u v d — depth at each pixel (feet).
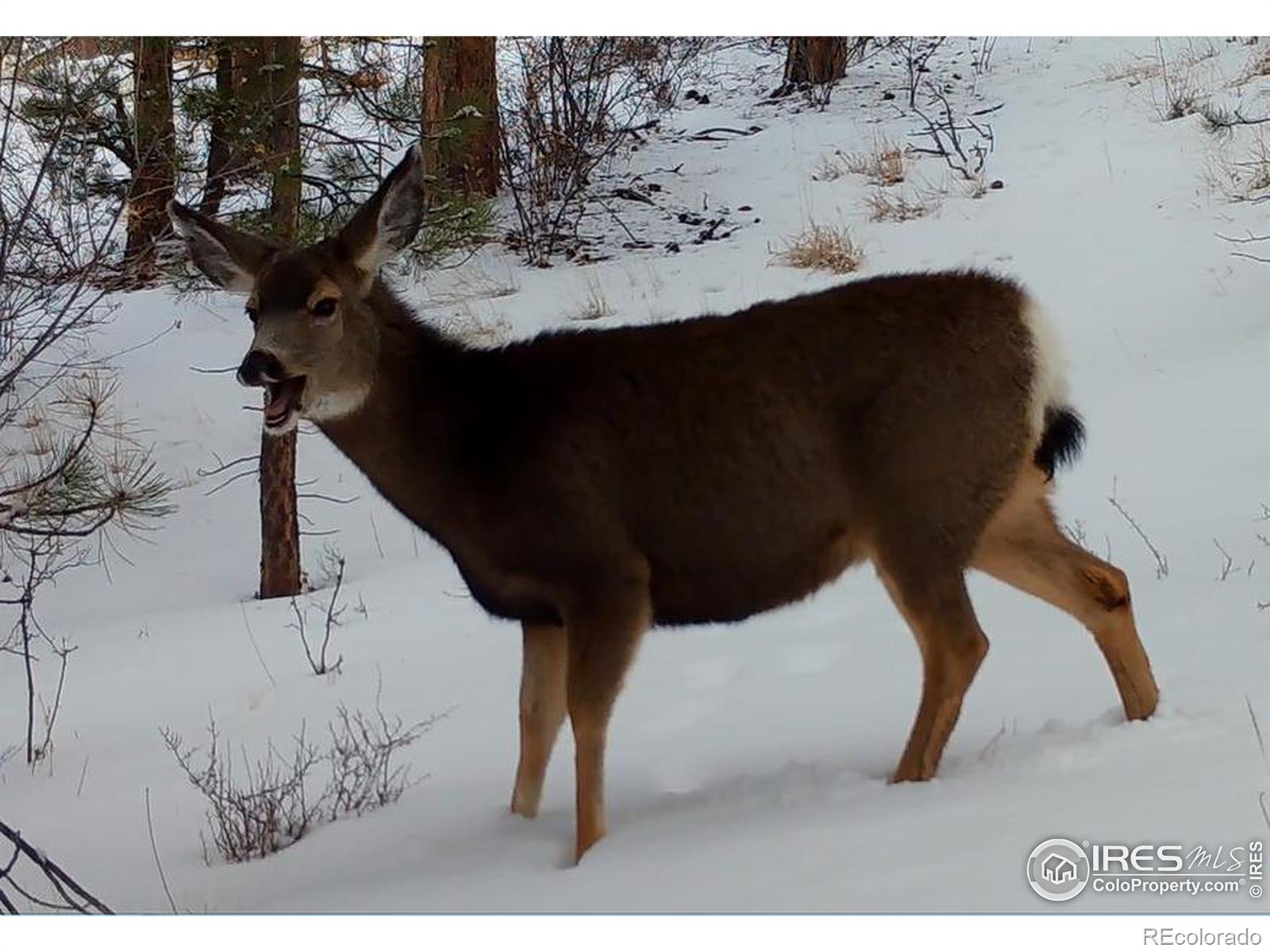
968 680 16.34
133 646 31.60
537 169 54.75
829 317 16.70
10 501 22.15
